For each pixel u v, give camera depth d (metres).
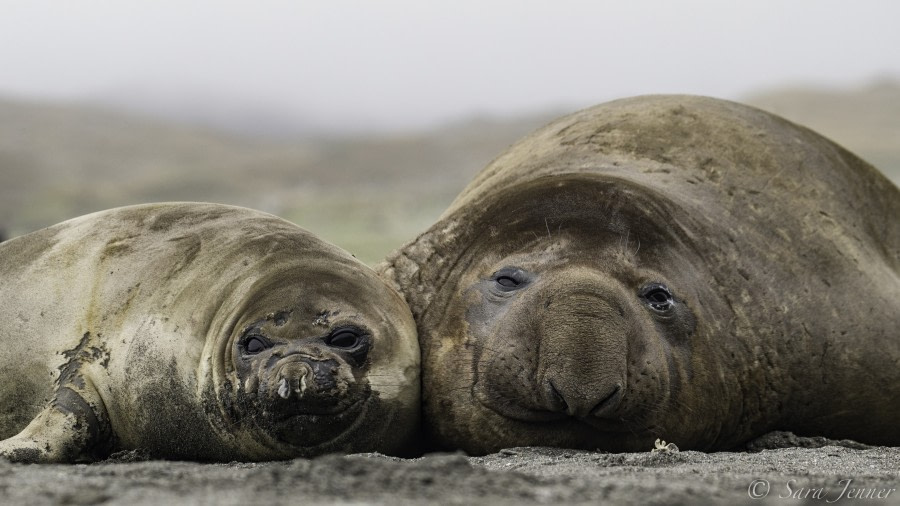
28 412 20.95
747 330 21.14
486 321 19.78
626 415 18.39
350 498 11.72
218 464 17.36
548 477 13.97
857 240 24.27
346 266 19.91
